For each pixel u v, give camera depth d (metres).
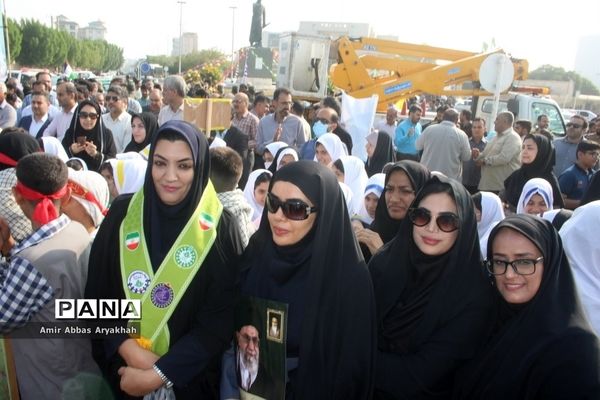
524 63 11.59
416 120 8.45
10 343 1.94
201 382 2.06
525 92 12.96
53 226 1.96
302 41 11.73
